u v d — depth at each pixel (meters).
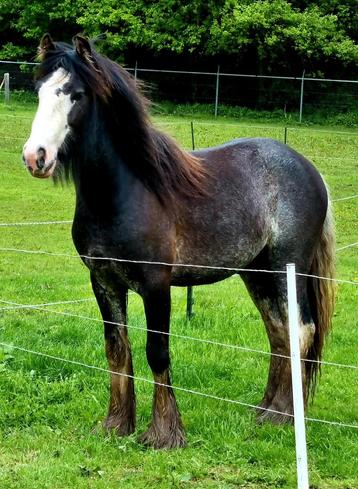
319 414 5.42
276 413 5.27
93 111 4.53
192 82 26.77
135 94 4.66
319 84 25.81
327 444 4.89
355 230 12.58
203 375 6.10
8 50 28.48
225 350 6.69
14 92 25.81
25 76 26.91
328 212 5.53
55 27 28.50
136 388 5.82
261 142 5.41
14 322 7.46
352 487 4.33
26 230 12.11
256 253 5.20
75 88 4.43
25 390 5.64
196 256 4.92
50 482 4.32
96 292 4.94
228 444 4.81
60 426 5.14
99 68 4.51
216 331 7.23
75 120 4.46
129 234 4.59
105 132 4.56
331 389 5.93
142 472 4.47
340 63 25.78
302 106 25.08
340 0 26.61
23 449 4.79
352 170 17.44
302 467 3.74
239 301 8.42
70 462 4.57
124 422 5.02
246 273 5.47
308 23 25.17
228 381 6.03
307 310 5.31
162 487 4.27
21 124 20.78
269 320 5.43
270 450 4.74
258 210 5.12
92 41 4.83
